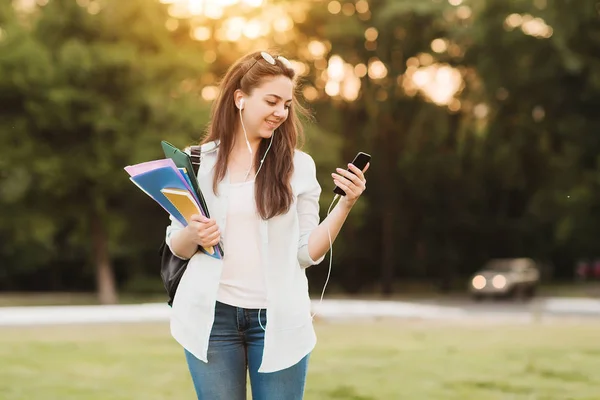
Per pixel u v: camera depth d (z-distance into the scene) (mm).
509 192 49875
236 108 3662
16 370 9242
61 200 32938
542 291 41531
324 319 16969
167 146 3568
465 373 9055
